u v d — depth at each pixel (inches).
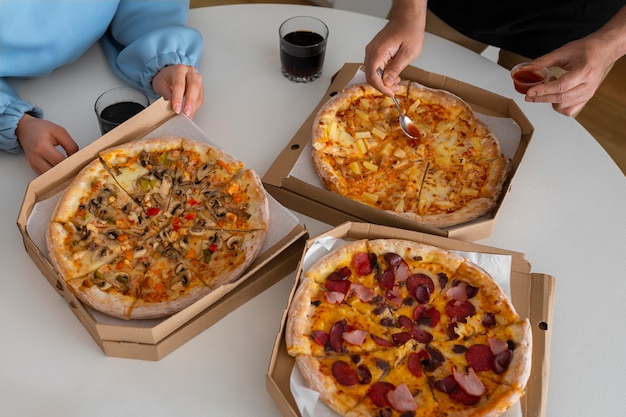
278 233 29.5
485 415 23.8
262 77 38.0
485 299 27.8
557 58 32.8
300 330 26.1
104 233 29.7
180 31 36.4
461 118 35.8
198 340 26.8
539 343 26.5
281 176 32.3
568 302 28.9
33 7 33.4
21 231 27.5
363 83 36.7
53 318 27.1
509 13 40.1
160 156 32.5
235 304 27.7
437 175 33.7
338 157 34.1
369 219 30.5
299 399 24.3
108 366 25.8
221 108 36.0
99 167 31.2
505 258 28.8
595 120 62.0
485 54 55.8
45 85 36.4
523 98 38.1
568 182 34.0
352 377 25.4
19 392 24.7
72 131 34.1
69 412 24.3
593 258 30.6
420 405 24.8
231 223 30.1
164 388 25.3
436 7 42.7
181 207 31.1
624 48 33.3
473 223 30.5
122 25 38.5
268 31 40.9
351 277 28.5
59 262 27.8
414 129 35.7
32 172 32.4
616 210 32.8
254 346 26.8
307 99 37.1
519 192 33.3
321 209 31.2
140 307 26.4
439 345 26.8
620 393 26.1
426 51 40.4
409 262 28.9
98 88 36.7
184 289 27.6
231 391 25.4
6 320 26.8
